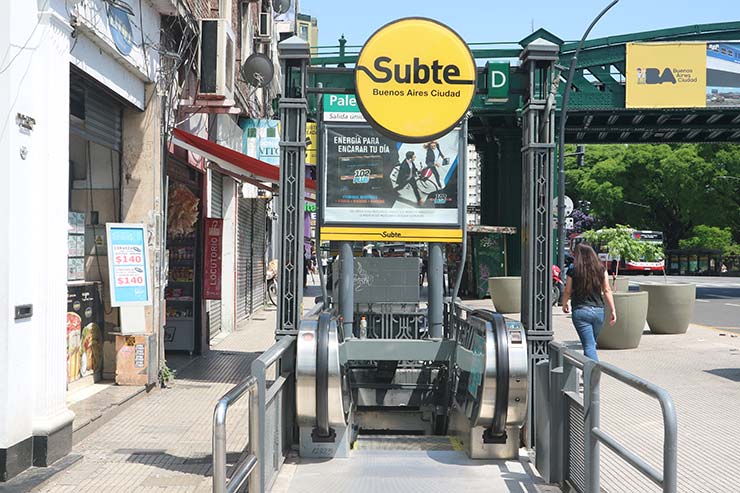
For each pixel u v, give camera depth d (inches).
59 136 247.4
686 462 248.5
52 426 234.7
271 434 207.3
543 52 259.6
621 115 995.3
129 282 344.2
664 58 953.5
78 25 269.9
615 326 528.7
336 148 298.0
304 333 243.8
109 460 248.7
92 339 353.4
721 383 398.3
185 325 498.3
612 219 2409.0
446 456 257.3
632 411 326.0
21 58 224.8
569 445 212.7
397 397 323.9
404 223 299.3
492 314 255.6
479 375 247.1
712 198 2176.4
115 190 365.4
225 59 407.5
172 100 399.9
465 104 255.6
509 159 1123.3
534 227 260.5
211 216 558.9
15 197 220.8
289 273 264.4
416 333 317.1
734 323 761.6
